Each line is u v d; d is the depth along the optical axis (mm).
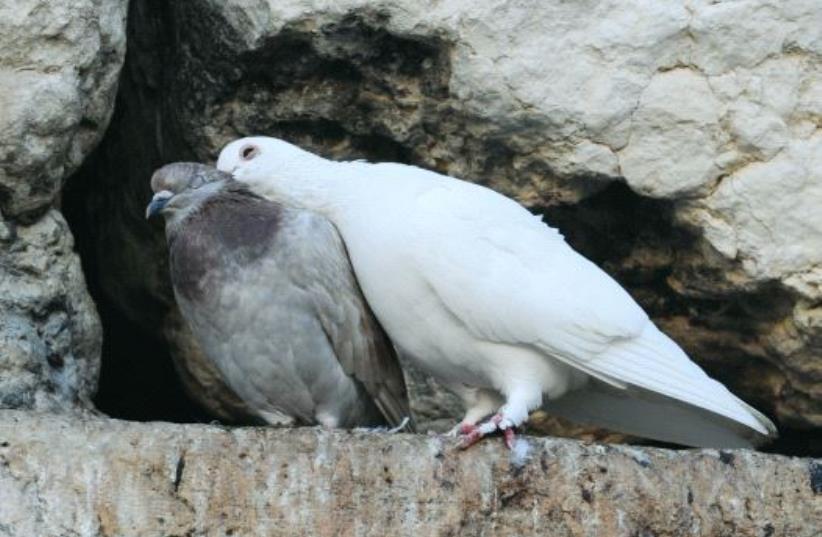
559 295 10445
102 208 12688
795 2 11211
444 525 9617
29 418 9406
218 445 9445
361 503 9539
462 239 10453
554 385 10672
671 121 11172
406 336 10695
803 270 11094
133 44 12227
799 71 11219
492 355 10539
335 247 10758
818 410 11672
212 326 10711
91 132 11344
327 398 10922
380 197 10672
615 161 11234
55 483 9266
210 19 11500
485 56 11188
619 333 10453
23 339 10758
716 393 10414
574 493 9828
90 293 12859
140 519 9266
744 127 11141
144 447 9367
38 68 10797
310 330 10688
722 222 11188
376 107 11570
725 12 11188
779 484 10141
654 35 11188
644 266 11680
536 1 11203
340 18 11219
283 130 11758
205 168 10930
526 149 11359
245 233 10641
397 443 9719
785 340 11406
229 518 9359
